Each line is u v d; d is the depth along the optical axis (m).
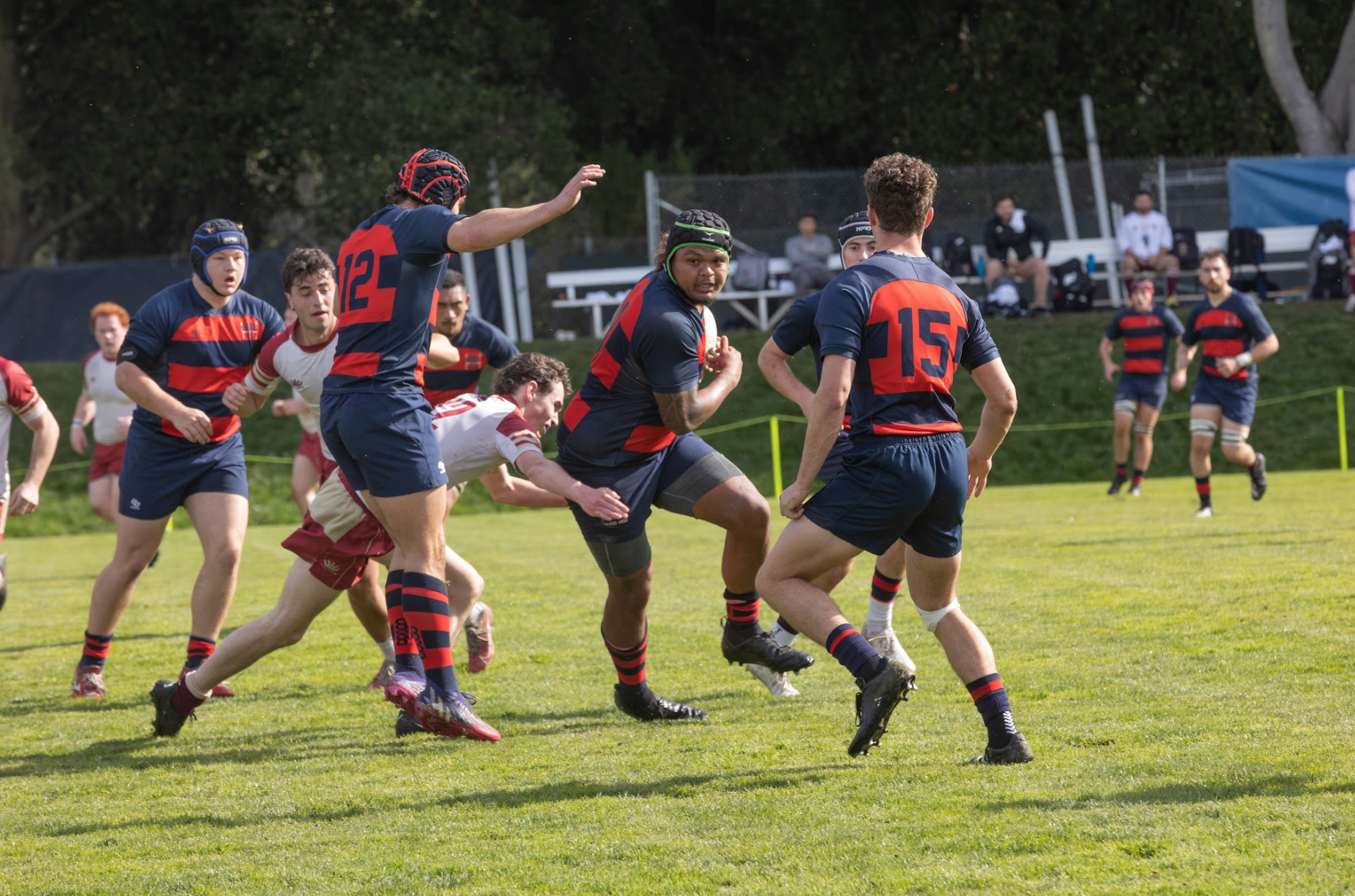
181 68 90.75
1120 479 50.81
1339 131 83.75
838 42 97.50
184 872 11.83
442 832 12.72
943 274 14.47
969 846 11.38
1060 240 72.19
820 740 15.84
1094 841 11.33
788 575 14.20
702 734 16.56
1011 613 24.02
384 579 26.88
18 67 90.25
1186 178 73.31
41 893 11.41
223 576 20.44
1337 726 14.85
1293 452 63.34
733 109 100.00
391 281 15.91
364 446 16.00
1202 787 12.70
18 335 68.62
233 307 20.83
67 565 43.78
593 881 11.02
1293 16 93.12
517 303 72.81
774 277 70.12
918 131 95.25
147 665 23.69
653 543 40.81
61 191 94.00
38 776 15.79
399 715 18.56
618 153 83.31
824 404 13.69
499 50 89.06
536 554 39.88
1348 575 26.14
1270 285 72.62
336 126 81.81
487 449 17.61
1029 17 93.12
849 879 10.75
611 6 95.88
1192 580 26.75
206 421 19.52
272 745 17.08
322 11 88.25
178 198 96.81
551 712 18.33
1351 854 10.62
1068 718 16.03
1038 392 66.19
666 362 15.97
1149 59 95.19
